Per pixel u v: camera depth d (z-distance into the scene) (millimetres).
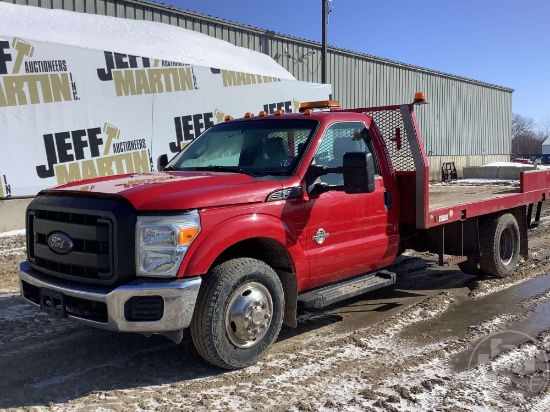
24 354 4719
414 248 7082
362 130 5695
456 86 34469
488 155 38500
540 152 101938
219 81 15672
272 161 5051
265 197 4445
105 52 12914
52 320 5637
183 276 3918
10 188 11352
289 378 4297
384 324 5680
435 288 7238
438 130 33031
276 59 22453
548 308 6277
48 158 11945
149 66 13867
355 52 26250
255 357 4453
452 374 4410
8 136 11305
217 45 18578
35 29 13430
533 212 8938
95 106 12758
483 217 7449
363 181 4473
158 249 3859
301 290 4926
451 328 5594
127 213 3881
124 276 3863
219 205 4133
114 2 17234
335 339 5246
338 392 4051
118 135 13250
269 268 4492
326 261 4992
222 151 5477
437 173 32344
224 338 4211
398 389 4098
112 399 3887
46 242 4289
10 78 11281
